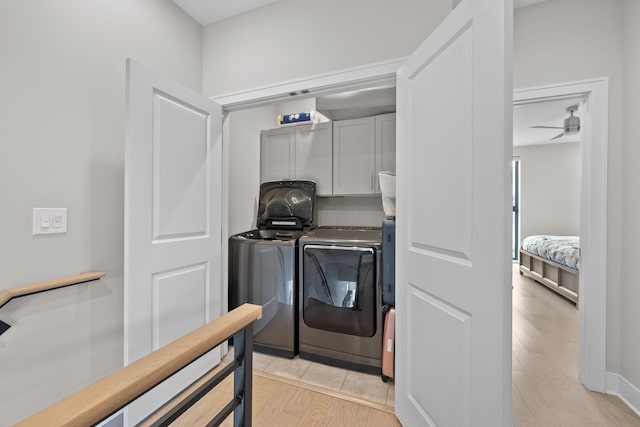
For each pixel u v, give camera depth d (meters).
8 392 1.11
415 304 1.29
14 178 1.12
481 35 0.90
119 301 1.50
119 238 1.50
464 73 0.98
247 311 0.72
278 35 1.75
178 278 1.57
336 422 1.47
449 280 1.06
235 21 1.90
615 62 1.59
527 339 2.42
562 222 5.37
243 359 0.69
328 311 2.04
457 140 1.02
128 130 1.29
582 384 1.74
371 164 2.57
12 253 1.11
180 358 0.51
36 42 1.18
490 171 0.88
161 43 1.71
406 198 1.36
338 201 2.91
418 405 1.27
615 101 1.59
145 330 1.38
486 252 0.90
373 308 1.92
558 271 3.77
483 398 0.91
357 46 1.53
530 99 1.75
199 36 1.98
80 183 1.34
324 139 2.74
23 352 1.14
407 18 1.43
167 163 1.49
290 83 1.71
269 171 2.96
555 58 1.70
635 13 1.49
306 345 2.12
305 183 2.76
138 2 1.59
